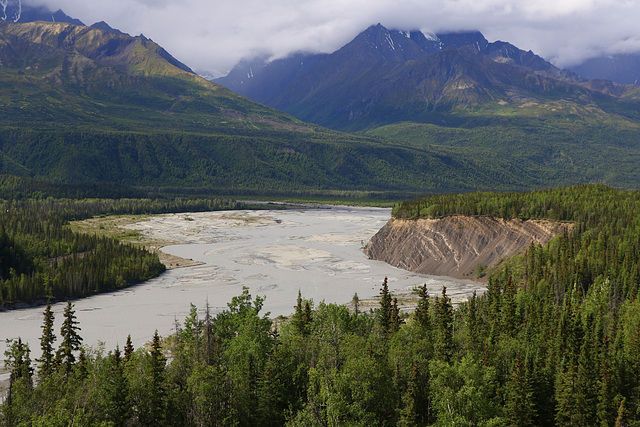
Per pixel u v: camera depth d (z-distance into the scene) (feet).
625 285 492.95
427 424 292.20
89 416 253.03
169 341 432.66
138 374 297.12
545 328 372.99
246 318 357.41
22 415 264.93
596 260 549.95
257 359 310.65
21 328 506.07
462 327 401.29
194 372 286.25
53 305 595.06
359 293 644.69
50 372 341.21
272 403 293.23
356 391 282.97
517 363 307.78
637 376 318.65
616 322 403.75
